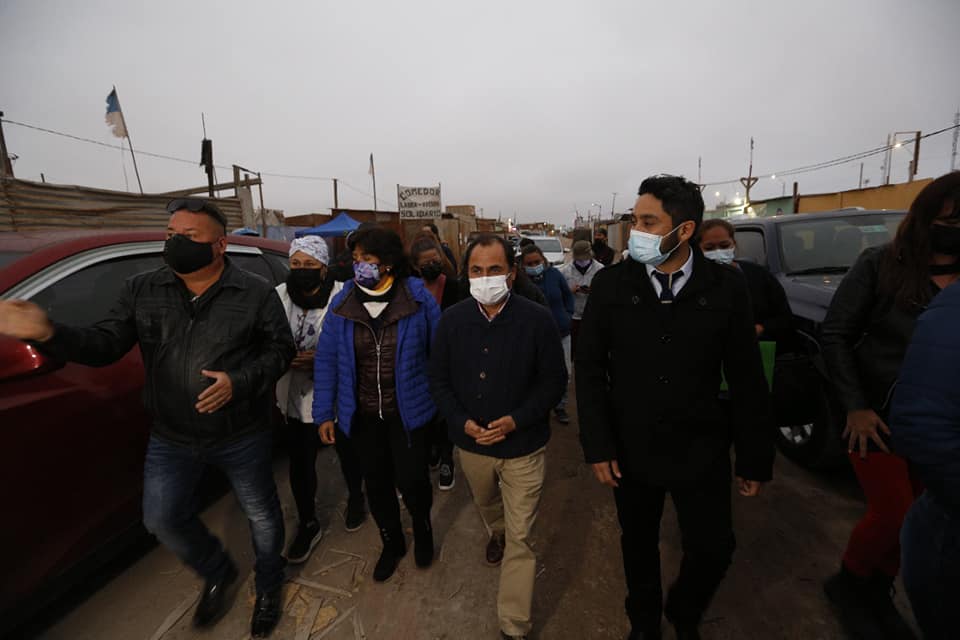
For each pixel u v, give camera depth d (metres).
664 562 2.25
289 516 2.74
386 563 2.21
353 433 2.06
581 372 1.61
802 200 18.56
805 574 2.08
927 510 1.03
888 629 1.72
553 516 2.66
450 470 3.00
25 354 1.49
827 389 2.50
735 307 1.42
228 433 1.71
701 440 1.50
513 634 1.72
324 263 2.36
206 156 11.00
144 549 2.41
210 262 1.61
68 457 1.73
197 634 1.90
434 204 19.22
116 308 1.69
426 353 2.08
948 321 0.90
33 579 1.62
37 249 1.92
